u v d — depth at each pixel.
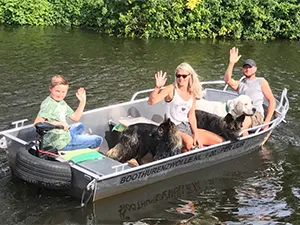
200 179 4.32
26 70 7.66
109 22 11.37
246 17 11.91
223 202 4.00
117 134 4.78
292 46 11.04
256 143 4.89
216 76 7.98
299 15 12.01
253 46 10.85
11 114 5.66
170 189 4.11
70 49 9.40
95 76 7.57
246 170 4.57
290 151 5.05
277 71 8.52
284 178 4.48
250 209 3.93
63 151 3.88
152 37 11.33
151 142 4.22
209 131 4.55
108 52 9.40
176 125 4.37
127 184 3.89
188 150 4.30
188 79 4.30
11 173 4.16
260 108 5.01
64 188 3.68
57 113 3.89
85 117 4.63
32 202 3.77
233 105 4.63
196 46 10.55
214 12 11.72
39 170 3.63
